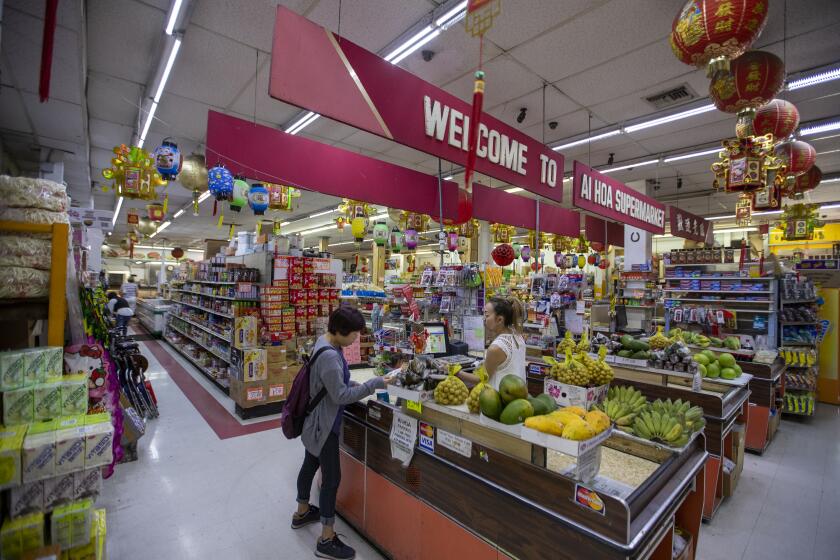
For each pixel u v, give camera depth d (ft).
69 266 5.99
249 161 10.84
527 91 16.88
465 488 6.19
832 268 21.22
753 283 18.44
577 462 4.83
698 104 17.79
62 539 4.35
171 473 11.56
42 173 21.98
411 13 12.37
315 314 18.28
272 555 8.14
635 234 27.35
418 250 76.84
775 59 8.70
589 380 7.35
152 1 11.95
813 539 8.98
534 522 5.21
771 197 14.34
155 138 22.45
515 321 8.25
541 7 11.86
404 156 25.38
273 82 5.91
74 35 11.02
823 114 18.10
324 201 37.96
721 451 9.42
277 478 11.34
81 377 5.13
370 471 8.35
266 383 16.47
